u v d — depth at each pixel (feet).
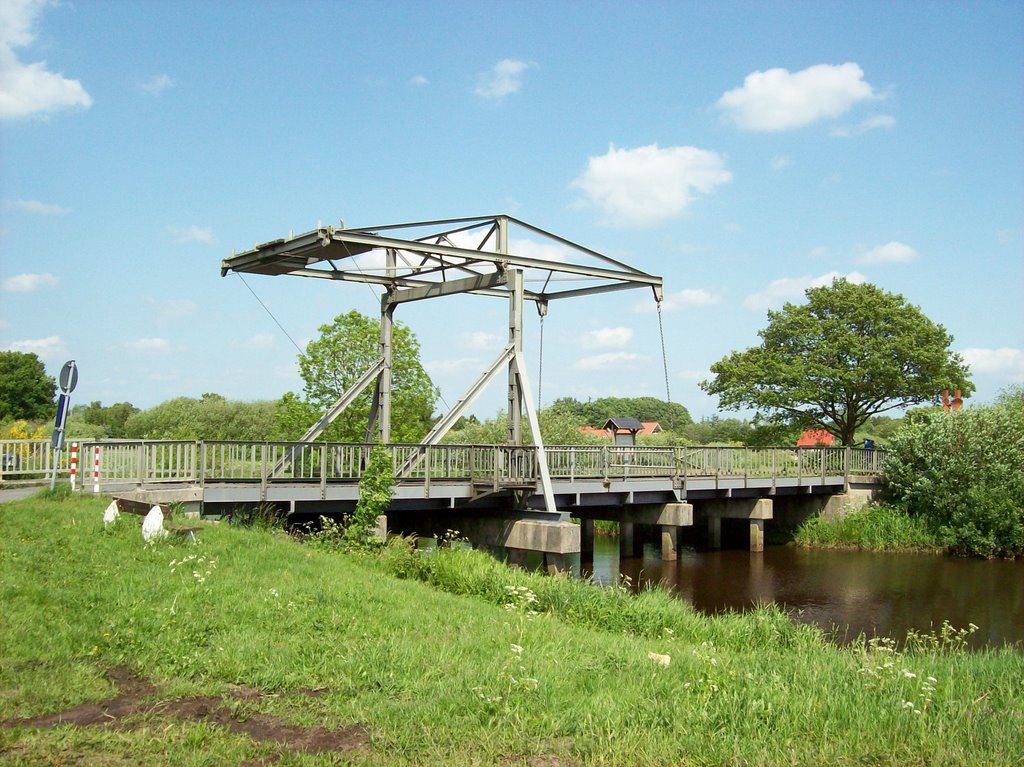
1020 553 99.96
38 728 21.27
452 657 29.14
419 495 66.85
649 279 80.12
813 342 134.21
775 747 21.94
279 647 28.73
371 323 105.70
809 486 112.27
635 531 115.44
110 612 31.19
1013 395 134.41
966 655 39.17
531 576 52.06
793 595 75.10
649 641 38.04
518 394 73.61
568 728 22.95
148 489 55.67
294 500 61.62
